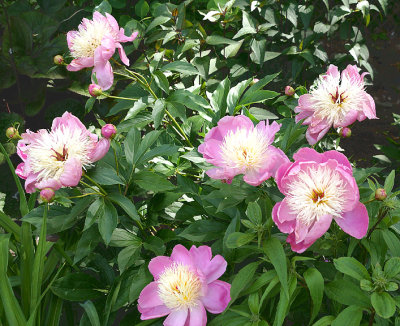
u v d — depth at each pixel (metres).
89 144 0.79
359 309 0.72
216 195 0.80
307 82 1.54
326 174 0.67
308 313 0.91
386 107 2.20
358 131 2.04
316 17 1.61
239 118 0.78
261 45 1.37
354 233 0.67
